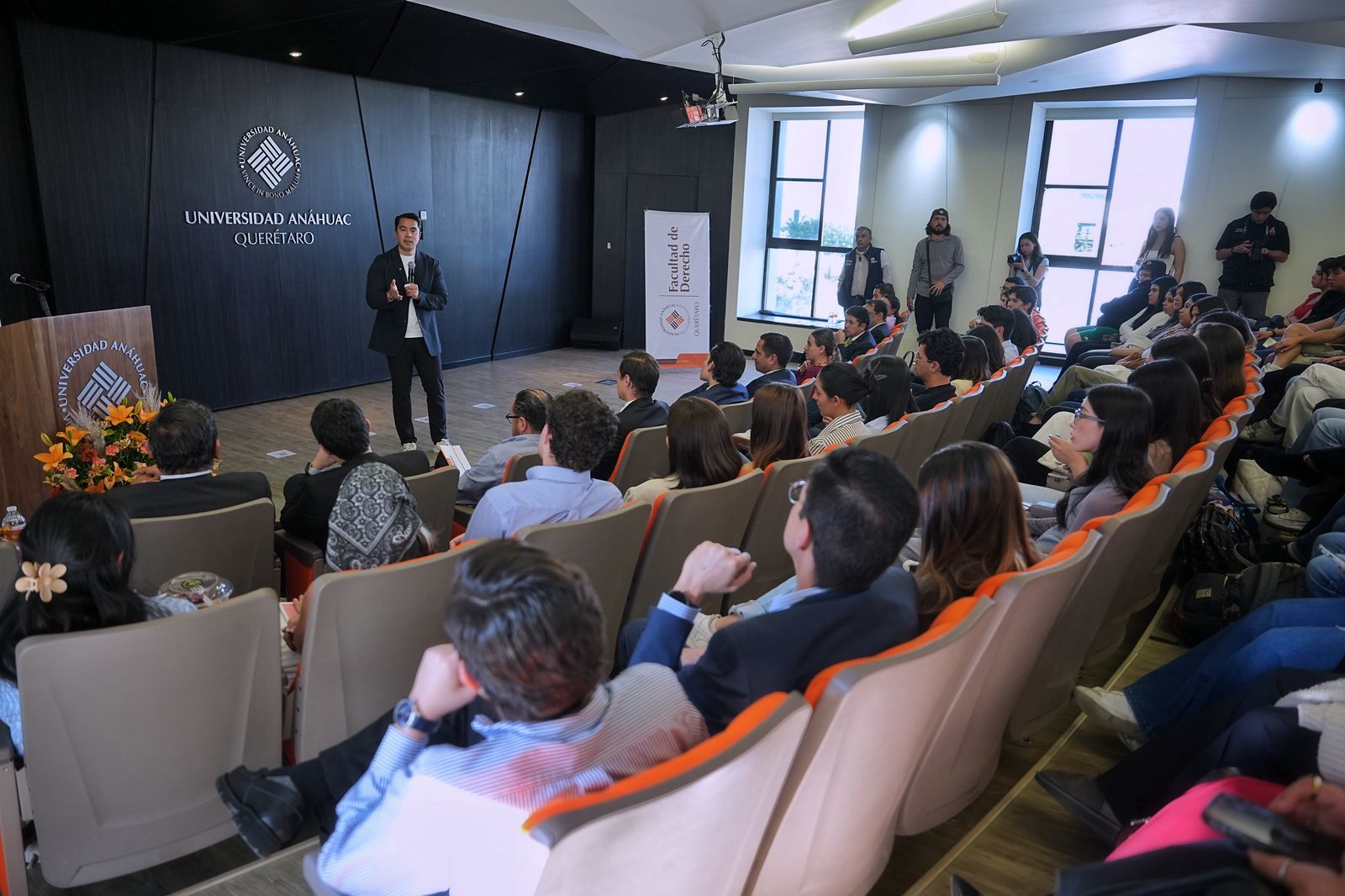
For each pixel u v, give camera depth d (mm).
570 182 10859
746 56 6871
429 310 6520
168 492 2736
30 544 1720
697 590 1505
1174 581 3363
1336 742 1407
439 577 2006
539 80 9008
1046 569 1648
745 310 11648
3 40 5758
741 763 1023
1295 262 8188
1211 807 1141
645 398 4137
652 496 2809
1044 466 4008
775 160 11352
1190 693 2057
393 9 6625
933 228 9633
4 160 5906
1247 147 8227
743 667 1305
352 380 8578
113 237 6484
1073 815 1989
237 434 6801
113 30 6191
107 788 1732
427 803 1031
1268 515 3516
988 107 9562
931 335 4574
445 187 9172
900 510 1394
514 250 10242
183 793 1825
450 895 1095
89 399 4543
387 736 1128
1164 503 2225
